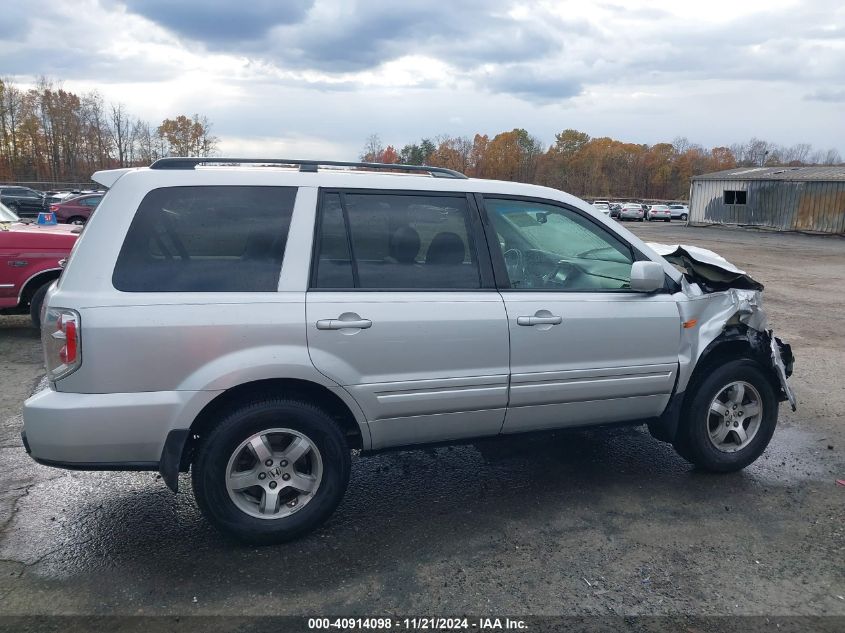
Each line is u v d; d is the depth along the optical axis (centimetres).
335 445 343
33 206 3234
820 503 400
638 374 396
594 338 381
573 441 495
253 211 333
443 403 355
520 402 372
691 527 368
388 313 338
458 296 356
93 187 5797
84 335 300
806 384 656
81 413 301
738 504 397
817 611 295
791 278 1538
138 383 307
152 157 7638
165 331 307
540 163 10138
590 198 8319
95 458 309
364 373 338
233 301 318
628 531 363
